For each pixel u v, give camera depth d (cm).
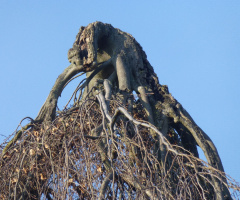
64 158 3033
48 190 3136
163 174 2958
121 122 3450
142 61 4178
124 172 2881
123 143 3047
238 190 2675
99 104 3309
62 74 3956
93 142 3102
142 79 4069
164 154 3400
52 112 3794
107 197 2911
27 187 3189
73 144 3147
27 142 3294
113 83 4028
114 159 3073
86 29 3994
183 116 3862
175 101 3969
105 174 3044
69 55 3966
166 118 3847
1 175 3195
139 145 2933
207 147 3781
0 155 3356
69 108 3747
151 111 3834
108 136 2931
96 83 3628
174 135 3938
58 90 3897
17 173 3122
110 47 4153
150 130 3497
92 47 3922
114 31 4206
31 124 3612
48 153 3173
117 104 3500
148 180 2780
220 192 3112
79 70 3938
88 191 2803
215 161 3741
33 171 3108
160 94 4044
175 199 2680
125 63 4041
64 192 2722
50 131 3278
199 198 3102
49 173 3053
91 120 3253
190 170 3070
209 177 3269
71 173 2962
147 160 2984
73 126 3186
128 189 2972
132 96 3819
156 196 2700
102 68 4078
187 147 3959
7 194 3170
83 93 4031
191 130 3819
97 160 3042
